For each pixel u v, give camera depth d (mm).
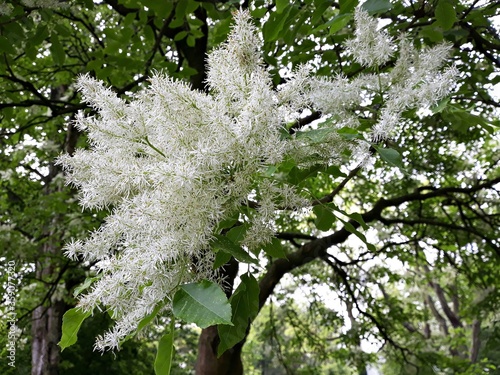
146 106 1916
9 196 11930
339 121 2303
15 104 6410
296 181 2229
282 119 1936
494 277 10461
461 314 12422
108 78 6215
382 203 8195
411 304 12469
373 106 2578
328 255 9016
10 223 8789
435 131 9094
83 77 1913
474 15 4543
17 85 8094
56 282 8750
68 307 10086
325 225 2412
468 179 10023
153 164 1799
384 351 11469
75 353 13539
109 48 5570
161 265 1672
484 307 11398
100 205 1913
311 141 2080
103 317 10492
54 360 9625
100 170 1850
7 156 10188
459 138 9312
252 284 2047
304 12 3844
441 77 2154
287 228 10047
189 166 1715
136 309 1707
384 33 2338
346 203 11234
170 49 7953
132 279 1655
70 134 8797
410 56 2371
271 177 2027
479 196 9891
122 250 1815
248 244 1971
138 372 14992
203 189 1751
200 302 1598
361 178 10180
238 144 1792
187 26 6176
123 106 1896
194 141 1849
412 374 11359
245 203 1958
